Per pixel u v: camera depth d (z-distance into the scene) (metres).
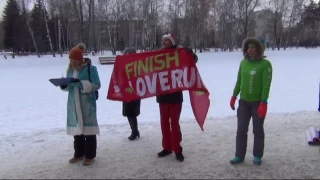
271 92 12.80
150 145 6.29
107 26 53.91
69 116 5.26
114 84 5.42
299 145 6.15
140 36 60.19
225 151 5.84
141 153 5.84
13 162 5.54
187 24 52.06
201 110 5.54
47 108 10.65
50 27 60.72
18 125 8.32
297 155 5.61
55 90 14.70
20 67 30.27
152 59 5.38
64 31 62.28
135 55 5.39
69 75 5.33
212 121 8.08
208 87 14.51
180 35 53.47
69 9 48.59
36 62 32.81
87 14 49.00
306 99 11.22
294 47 69.50
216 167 5.10
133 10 51.72
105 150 6.04
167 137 5.57
